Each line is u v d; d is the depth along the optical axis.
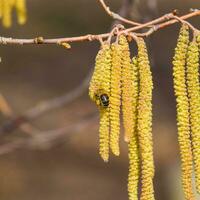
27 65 20.59
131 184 4.00
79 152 15.66
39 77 20.25
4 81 19.62
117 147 3.82
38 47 21.47
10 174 14.16
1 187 13.94
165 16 4.01
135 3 7.95
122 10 7.96
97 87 3.80
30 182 14.31
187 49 3.93
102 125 3.85
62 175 14.77
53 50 21.48
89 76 8.62
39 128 16.19
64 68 20.81
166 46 20.89
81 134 16.06
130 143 3.97
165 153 16.33
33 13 23.12
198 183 3.97
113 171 15.26
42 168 14.75
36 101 18.72
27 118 8.82
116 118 3.82
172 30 21.59
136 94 3.90
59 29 22.64
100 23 23.22
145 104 3.87
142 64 3.86
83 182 14.73
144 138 3.89
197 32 3.94
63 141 9.21
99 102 3.82
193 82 3.92
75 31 22.77
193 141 3.95
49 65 20.78
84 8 23.81
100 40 3.91
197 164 3.96
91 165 15.42
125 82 3.83
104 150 3.86
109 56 3.82
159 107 18.53
